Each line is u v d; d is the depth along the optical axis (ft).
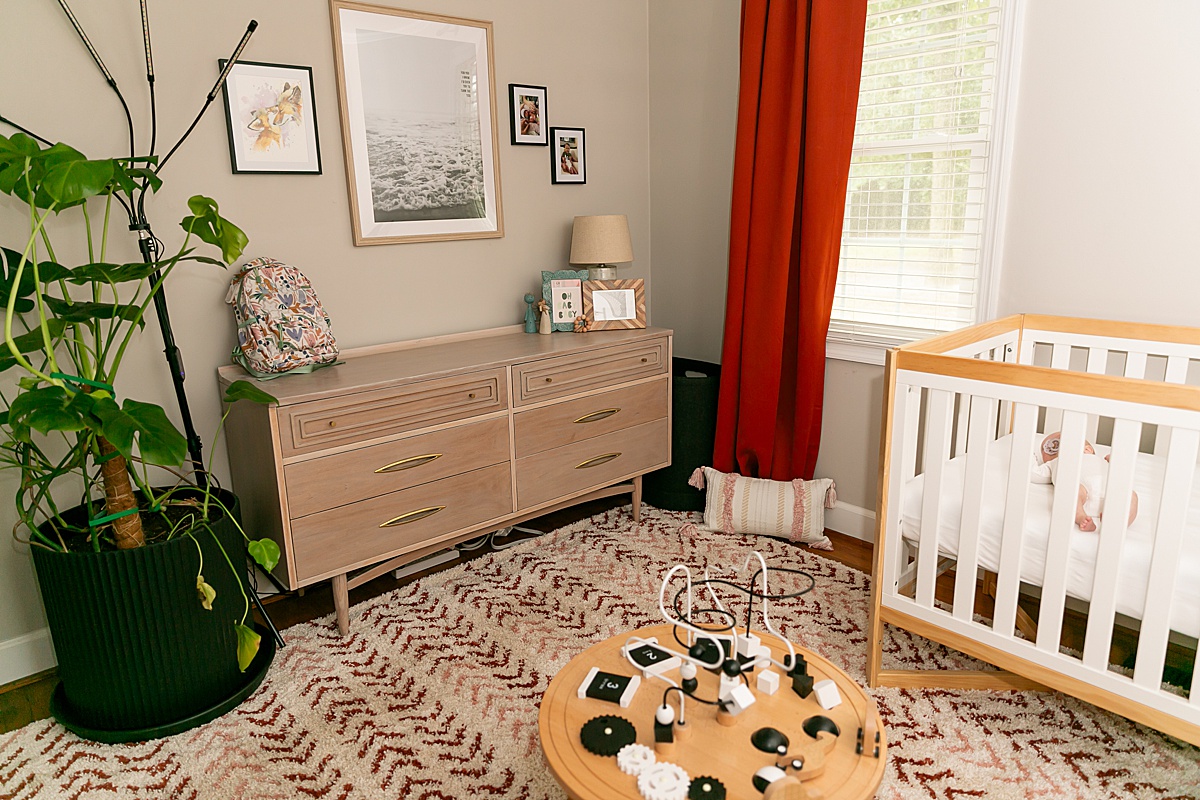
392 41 8.80
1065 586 5.78
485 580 8.89
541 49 10.18
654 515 10.73
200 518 6.92
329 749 6.18
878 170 9.34
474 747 6.18
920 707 6.51
